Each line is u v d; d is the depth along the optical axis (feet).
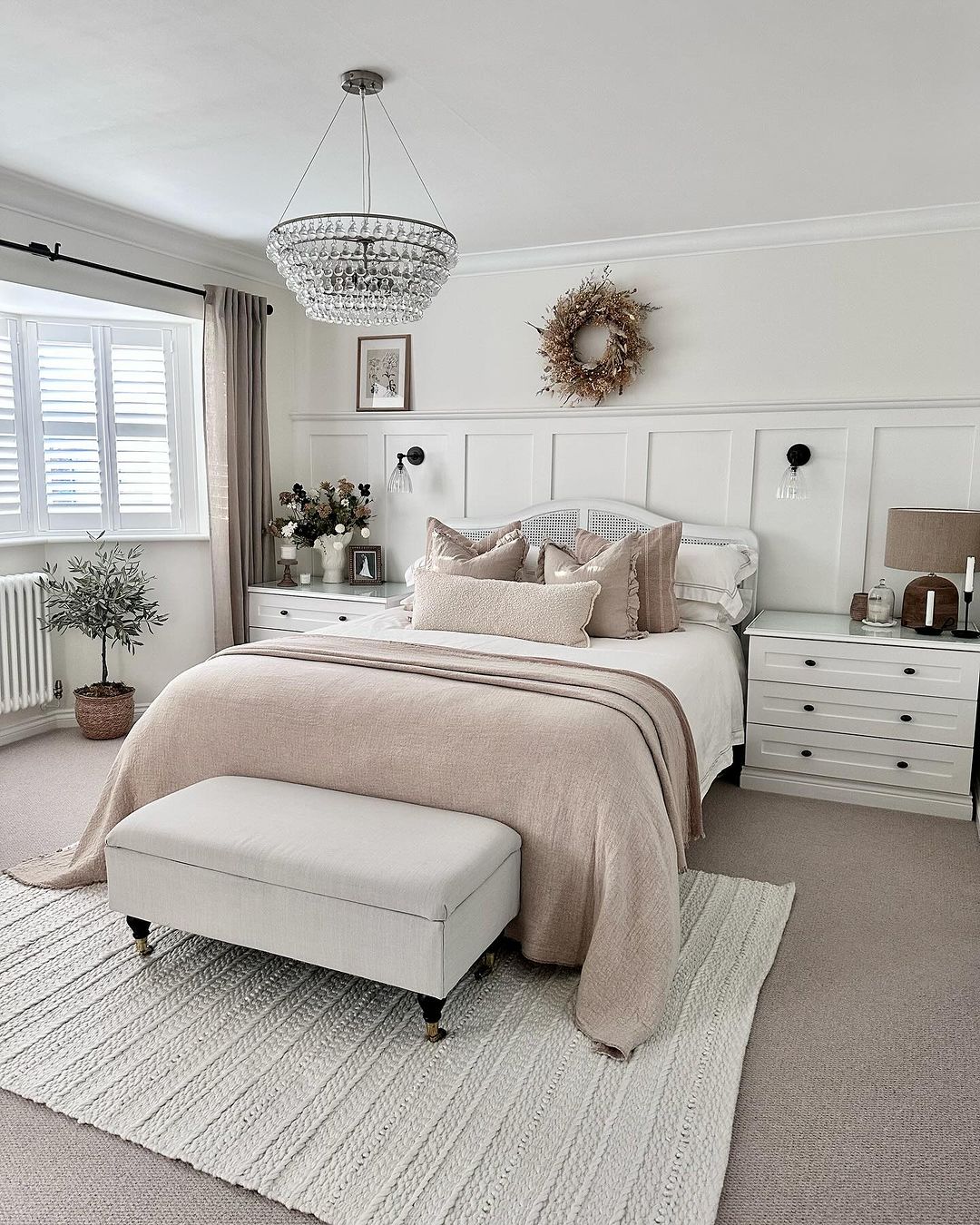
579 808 7.68
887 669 12.09
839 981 8.04
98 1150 5.92
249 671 9.53
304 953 7.11
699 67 8.39
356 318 10.09
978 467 13.02
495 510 16.30
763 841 11.14
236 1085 6.52
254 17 7.51
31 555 15.03
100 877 9.47
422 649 10.61
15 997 7.61
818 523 14.07
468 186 11.96
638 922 7.36
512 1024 7.29
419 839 7.32
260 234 14.70
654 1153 5.87
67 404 15.51
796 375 13.96
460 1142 5.96
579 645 11.48
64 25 7.68
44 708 15.43
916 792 12.19
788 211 12.96
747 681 13.35
